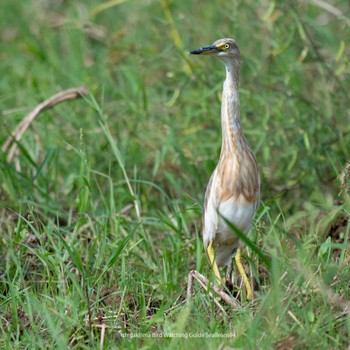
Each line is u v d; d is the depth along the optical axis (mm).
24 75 17125
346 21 13359
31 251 10508
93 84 15148
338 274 9219
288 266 9234
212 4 15539
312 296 8734
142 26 16766
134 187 12555
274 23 13648
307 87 14008
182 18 14578
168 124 13617
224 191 9875
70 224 11344
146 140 13484
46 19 18703
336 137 12445
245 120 13250
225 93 10039
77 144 13742
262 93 13320
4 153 13133
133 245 10289
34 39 18297
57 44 18312
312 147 12586
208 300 9203
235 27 13617
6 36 19375
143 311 9156
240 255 9891
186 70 13719
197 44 14727
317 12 15867
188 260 10898
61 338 8523
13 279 9891
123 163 11555
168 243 11305
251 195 9906
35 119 14211
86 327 9000
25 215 11930
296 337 8109
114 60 15188
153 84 14758
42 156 13703
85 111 14727
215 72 13258
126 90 15500
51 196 12773
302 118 12812
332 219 10180
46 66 17125
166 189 13047
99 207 12227
